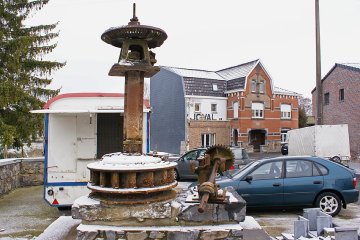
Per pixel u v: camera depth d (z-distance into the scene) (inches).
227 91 1563.7
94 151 378.9
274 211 386.3
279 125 1604.3
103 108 383.6
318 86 828.6
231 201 171.3
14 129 668.1
